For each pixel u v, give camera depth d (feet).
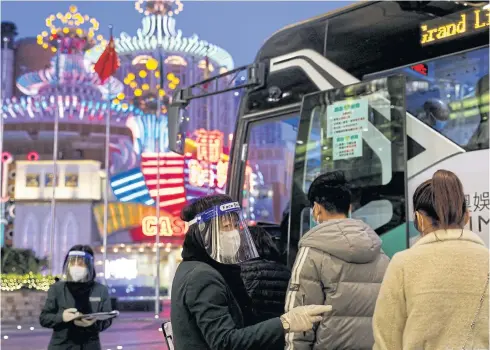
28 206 119.14
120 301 87.45
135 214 117.39
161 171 114.42
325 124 16.21
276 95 18.28
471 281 7.95
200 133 109.60
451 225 8.34
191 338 8.68
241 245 9.30
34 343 45.03
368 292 10.58
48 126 131.85
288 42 18.06
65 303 15.69
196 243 9.23
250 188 19.58
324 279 10.58
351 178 15.31
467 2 13.88
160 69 85.05
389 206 14.39
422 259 8.18
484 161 13.07
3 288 59.47
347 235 10.61
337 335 10.47
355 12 16.24
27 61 174.29
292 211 16.84
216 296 8.59
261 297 13.57
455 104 13.79
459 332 7.83
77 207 118.73
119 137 132.36
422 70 14.48
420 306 7.99
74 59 133.90
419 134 14.26
